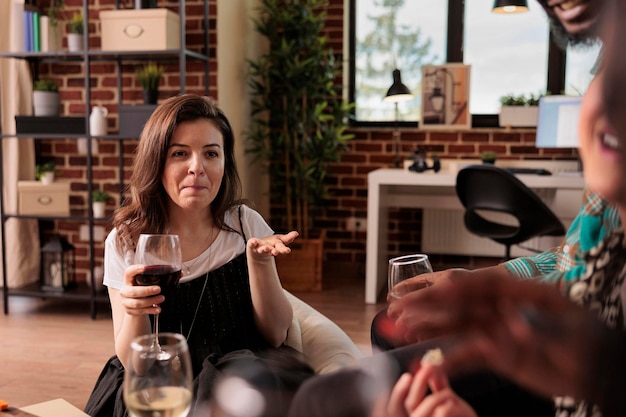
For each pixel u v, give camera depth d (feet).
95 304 11.05
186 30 11.41
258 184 14.03
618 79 0.66
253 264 4.73
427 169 12.08
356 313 11.09
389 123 14.32
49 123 10.68
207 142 4.74
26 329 10.16
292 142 13.32
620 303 0.93
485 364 0.75
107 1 11.72
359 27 14.33
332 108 13.92
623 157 0.67
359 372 0.95
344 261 14.55
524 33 13.20
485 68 13.70
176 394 2.12
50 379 8.02
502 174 9.23
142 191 4.81
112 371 4.58
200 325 4.80
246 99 13.21
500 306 0.72
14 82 11.93
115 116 12.01
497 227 10.37
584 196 1.01
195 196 4.66
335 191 14.39
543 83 13.37
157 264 3.74
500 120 13.20
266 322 4.83
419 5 14.01
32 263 12.60
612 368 0.69
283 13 12.65
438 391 0.87
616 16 0.66
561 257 1.16
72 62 12.01
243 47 13.00
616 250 0.95
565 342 0.69
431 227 13.69
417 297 0.76
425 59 14.11
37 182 11.23
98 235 12.44
